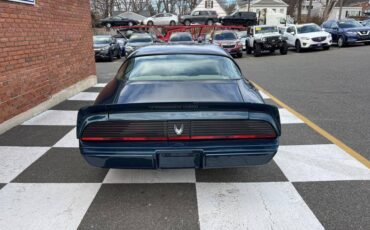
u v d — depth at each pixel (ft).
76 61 27.17
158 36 91.76
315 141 15.10
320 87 28.71
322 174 11.82
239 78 12.28
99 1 180.45
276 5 176.76
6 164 12.89
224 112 9.34
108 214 9.47
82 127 9.41
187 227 8.86
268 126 9.41
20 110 18.35
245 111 9.39
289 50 71.97
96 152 9.43
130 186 11.14
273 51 65.21
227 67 12.78
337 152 13.76
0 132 16.37
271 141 9.55
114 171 12.29
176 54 13.33
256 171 12.17
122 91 11.05
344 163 12.70
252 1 183.01
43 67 21.09
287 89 28.22
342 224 8.92
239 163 9.68
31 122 18.52
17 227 8.82
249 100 10.44
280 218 9.20
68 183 11.33
